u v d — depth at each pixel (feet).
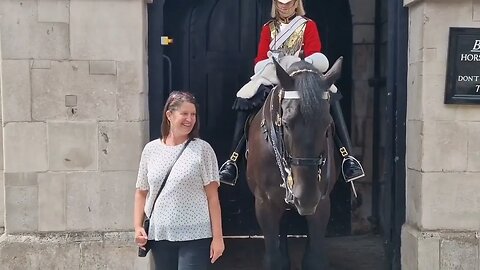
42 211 16.37
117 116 16.39
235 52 21.65
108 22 16.26
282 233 16.88
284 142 12.65
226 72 21.66
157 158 12.10
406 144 17.61
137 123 16.44
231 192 21.62
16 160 16.24
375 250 20.34
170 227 11.95
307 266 14.16
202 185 12.14
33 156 16.28
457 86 16.16
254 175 14.62
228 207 21.67
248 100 15.47
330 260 19.35
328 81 12.30
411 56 17.24
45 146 16.28
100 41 16.28
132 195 16.52
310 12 21.74
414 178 16.92
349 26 21.71
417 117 16.70
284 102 12.31
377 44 21.45
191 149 12.03
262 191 14.38
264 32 15.90
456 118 16.34
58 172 16.34
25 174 16.28
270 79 15.37
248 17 21.58
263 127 14.28
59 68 16.21
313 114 11.75
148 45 17.28
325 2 21.67
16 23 16.05
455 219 16.48
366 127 21.77
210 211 12.25
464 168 16.39
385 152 18.84
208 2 21.50
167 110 12.11
